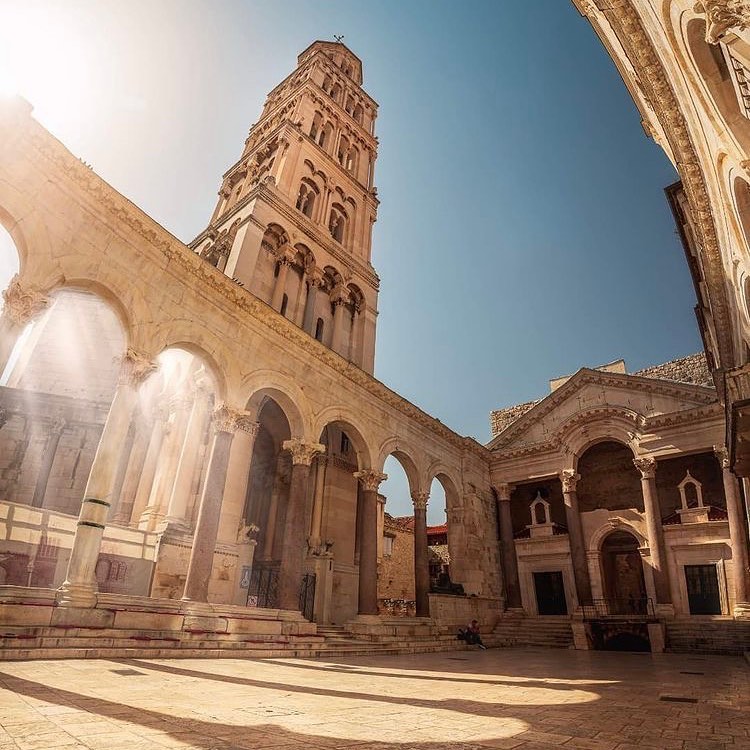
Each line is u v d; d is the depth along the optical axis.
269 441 31.59
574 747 5.29
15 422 29.28
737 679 13.16
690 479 33.62
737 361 19.73
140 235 18.58
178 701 7.07
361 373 27.14
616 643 28.92
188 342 19.41
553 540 37.28
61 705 6.14
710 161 11.63
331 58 52.44
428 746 5.07
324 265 35.22
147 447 25.70
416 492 30.42
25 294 15.20
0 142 15.31
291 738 5.18
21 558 17.12
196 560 17.78
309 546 26.73
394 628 23.50
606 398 36.53
